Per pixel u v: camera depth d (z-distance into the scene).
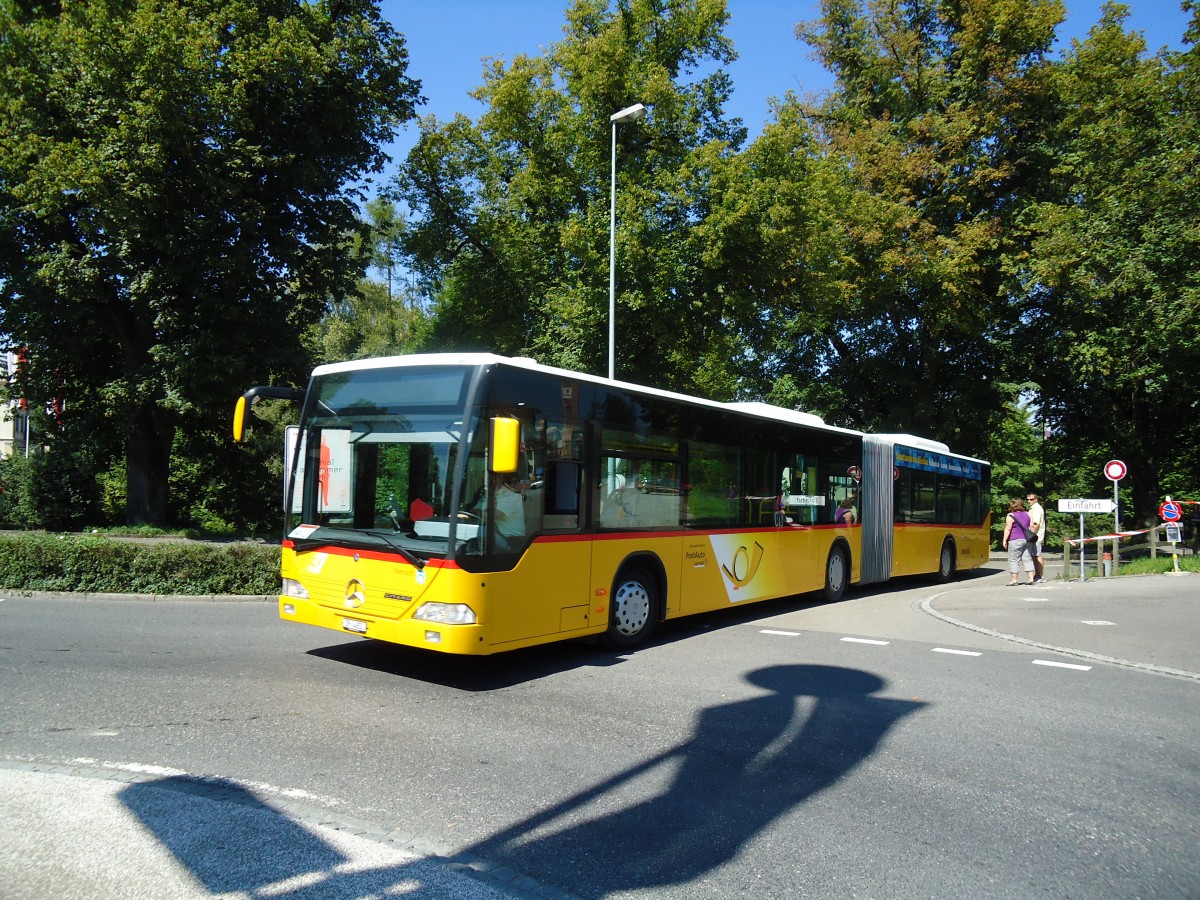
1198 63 22.41
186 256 20.64
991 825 4.39
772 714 6.49
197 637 9.13
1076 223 26.73
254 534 24.22
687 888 3.57
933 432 32.31
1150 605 13.25
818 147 30.44
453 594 6.86
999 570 23.53
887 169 28.73
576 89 24.19
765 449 11.72
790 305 26.00
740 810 4.50
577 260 24.77
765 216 21.97
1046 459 35.25
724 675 7.86
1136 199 24.36
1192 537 28.30
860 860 3.91
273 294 23.20
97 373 24.53
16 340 22.50
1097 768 5.37
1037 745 5.84
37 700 6.29
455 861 3.71
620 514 8.82
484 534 7.04
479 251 27.66
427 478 7.20
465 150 27.69
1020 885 3.70
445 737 5.66
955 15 29.80
